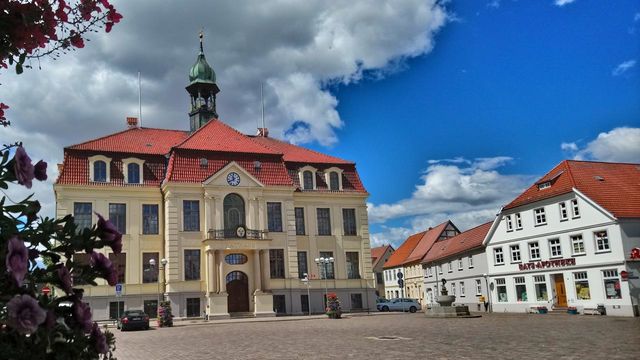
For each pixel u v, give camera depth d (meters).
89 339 3.30
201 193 47.31
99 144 48.34
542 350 17.23
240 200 48.38
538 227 46.72
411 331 26.55
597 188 43.44
